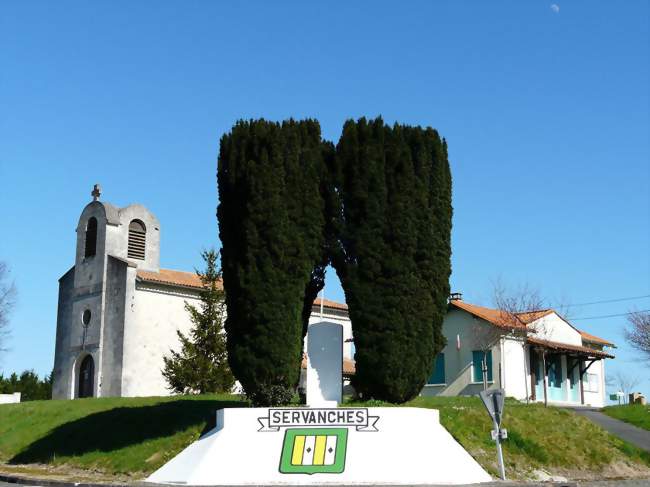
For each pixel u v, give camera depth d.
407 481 21.88
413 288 24.62
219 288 46.47
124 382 44.22
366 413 23.03
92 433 29.41
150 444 26.28
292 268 24.69
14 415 35.69
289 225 24.80
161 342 46.12
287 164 25.12
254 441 22.89
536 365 44.59
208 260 46.38
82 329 47.56
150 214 49.47
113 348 45.25
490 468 23.81
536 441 26.30
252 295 24.30
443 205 25.75
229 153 26.02
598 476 25.31
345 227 25.22
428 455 22.70
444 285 25.48
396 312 24.42
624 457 27.47
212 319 45.00
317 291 27.19
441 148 26.08
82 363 47.97
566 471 25.23
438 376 44.38
